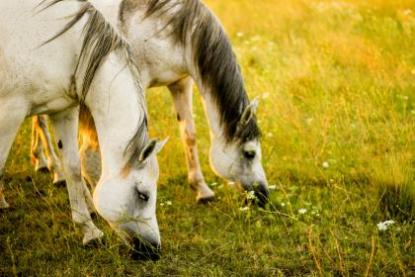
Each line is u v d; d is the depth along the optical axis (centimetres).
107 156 317
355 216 402
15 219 415
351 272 336
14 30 325
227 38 412
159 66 418
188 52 414
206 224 411
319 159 495
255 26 904
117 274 337
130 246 326
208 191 453
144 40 409
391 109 544
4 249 369
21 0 330
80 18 329
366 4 912
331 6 906
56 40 327
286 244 374
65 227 405
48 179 488
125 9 411
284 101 565
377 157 483
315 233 380
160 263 348
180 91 454
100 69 324
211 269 344
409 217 392
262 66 702
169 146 518
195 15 407
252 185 415
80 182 373
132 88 323
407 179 409
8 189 464
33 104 338
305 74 648
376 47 700
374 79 614
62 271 343
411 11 800
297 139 516
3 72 328
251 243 364
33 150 499
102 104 326
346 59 700
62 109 352
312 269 340
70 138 366
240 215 411
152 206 318
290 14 915
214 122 415
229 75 404
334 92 603
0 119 330
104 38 326
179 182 487
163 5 408
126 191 308
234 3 1039
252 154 410
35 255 361
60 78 332
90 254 362
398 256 337
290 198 439
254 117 405
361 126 516
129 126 313
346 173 466
